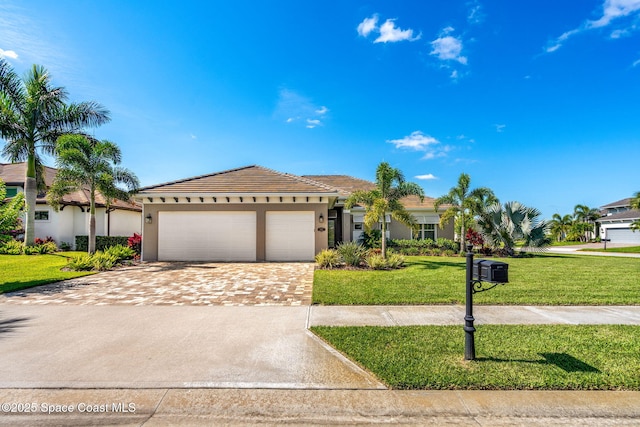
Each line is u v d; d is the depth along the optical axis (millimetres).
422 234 21672
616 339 5016
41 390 3539
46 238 20250
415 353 4480
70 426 2982
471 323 4258
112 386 3615
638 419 3061
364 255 15094
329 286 9211
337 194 15625
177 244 15797
